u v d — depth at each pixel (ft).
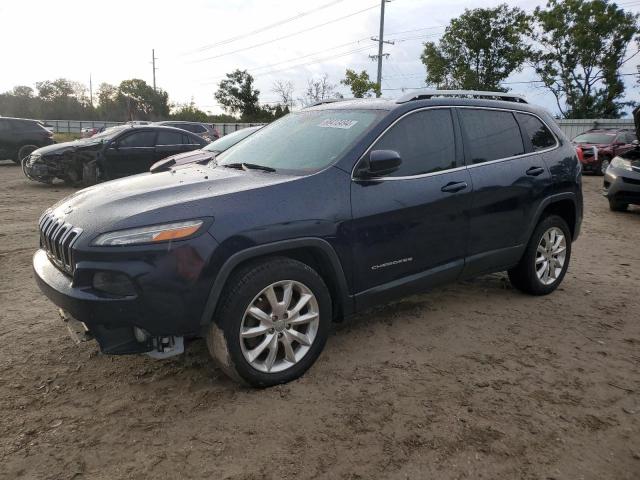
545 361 11.86
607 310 15.17
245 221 9.69
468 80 135.03
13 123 57.88
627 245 24.21
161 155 40.93
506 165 14.32
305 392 10.31
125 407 9.80
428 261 12.67
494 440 8.92
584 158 58.54
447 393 10.37
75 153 39.37
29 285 16.81
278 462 8.30
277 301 10.23
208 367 11.34
